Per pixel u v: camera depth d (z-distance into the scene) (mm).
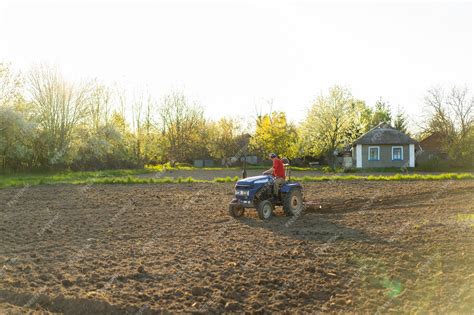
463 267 7848
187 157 54156
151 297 6680
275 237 10578
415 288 6953
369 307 6324
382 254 8789
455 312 6008
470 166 42188
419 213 13633
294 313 6168
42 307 6445
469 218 12461
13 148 32344
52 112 35344
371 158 42406
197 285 7195
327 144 44875
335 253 8953
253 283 7281
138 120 47938
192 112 54781
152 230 11656
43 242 10359
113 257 8977
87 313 6250
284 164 13500
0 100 34375
